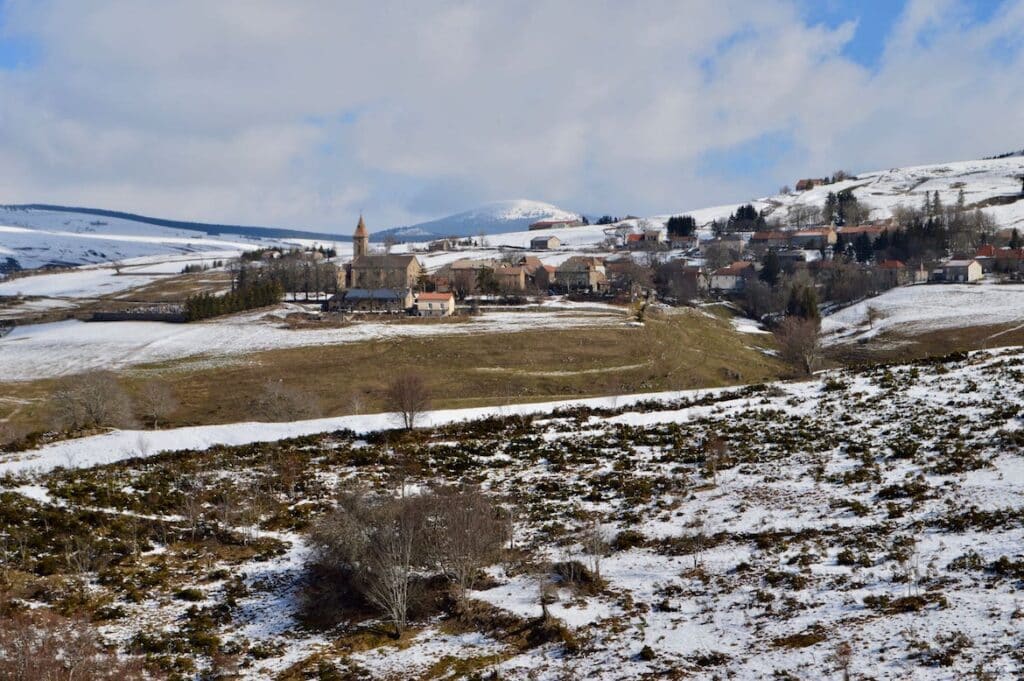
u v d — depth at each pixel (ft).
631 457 233.35
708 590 148.05
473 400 376.89
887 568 142.61
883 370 287.69
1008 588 126.72
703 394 300.40
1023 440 187.93
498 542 175.73
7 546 188.96
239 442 274.98
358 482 229.25
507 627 146.61
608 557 171.32
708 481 205.57
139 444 268.41
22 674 134.82
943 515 160.15
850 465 198.08
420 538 164.25
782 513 177.68
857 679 109.50
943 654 111.45
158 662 146.00
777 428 237.04
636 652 130.11
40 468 246.27
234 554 192.13
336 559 172.96
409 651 144.36
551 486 216.54
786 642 124.57
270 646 153.28
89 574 180.65
